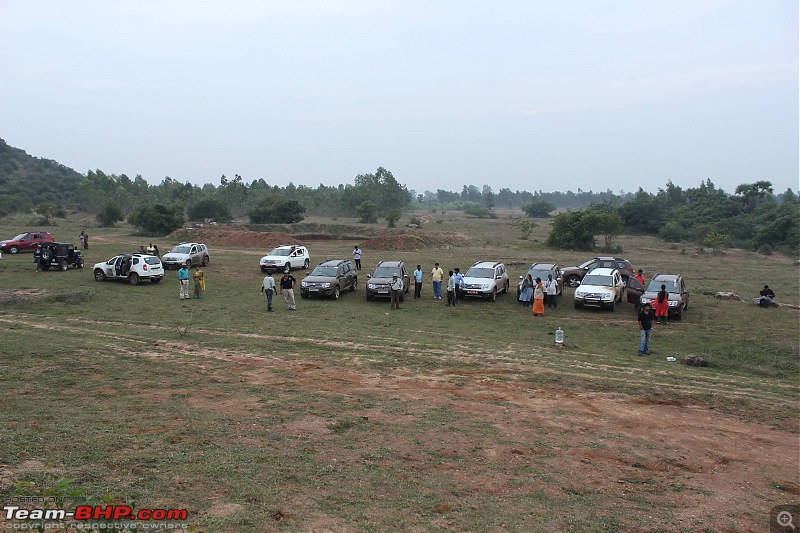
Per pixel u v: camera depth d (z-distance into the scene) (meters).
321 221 114.56
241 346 16.50
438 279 28.25
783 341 19.94
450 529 6.26
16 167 152.38
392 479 7.64
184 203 109.81
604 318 24.36
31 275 31.17
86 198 117.00
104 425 9.12
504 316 24.22
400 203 139.62
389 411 10.91
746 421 11.80
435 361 15.64
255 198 120.06
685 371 16.03
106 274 29.70
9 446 7.78
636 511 7.25
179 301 24.84
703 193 107.62
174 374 13.12
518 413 11.35
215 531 5.73
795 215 74.62
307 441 8.95
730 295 29.55
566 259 51.09
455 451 8.95
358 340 18.03
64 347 15.09
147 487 6.75
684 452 9.80
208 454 8.03
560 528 6.53
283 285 23.81
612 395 13.09
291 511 6.40
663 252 66.12
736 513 7.47
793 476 9.09
